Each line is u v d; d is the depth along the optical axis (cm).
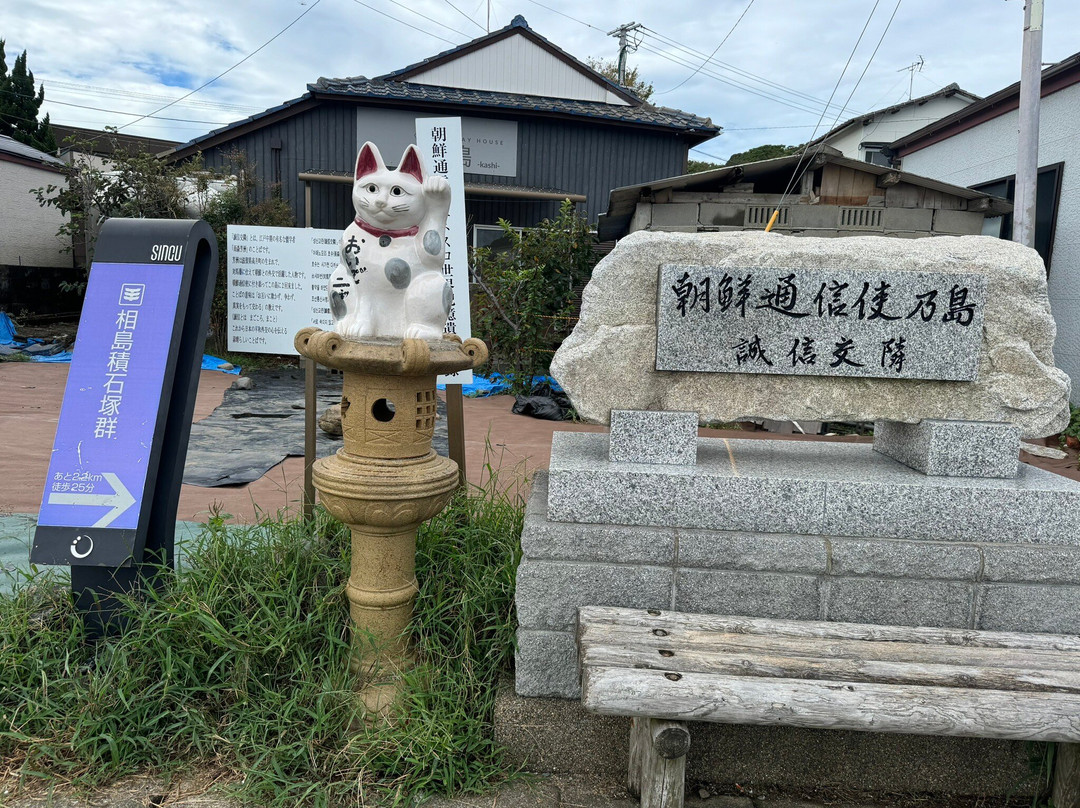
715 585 242
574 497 248
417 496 243
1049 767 234
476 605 273
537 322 939
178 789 218
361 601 254
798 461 283
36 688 239
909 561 239
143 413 280
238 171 1177
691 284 255
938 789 240
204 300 303
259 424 720
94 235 1238
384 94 1146
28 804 210
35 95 2306
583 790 232
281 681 254
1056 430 262
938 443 259
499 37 1241
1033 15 649
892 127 1589
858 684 193
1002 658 212
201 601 255
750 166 800
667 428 261
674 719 191
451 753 227
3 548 368
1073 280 785
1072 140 786
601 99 1290
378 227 248
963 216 801
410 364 228
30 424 664
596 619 228
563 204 986
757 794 238
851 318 257
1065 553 237
